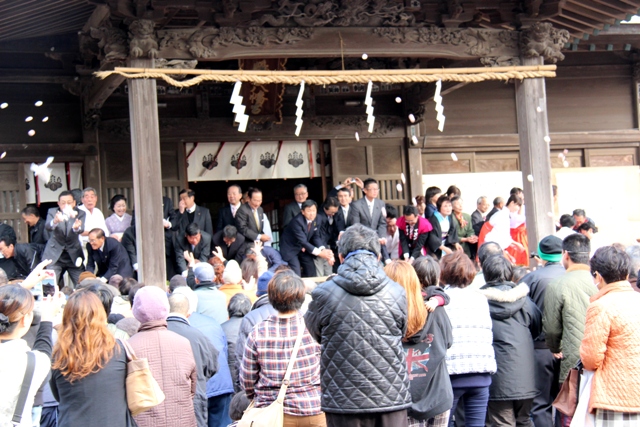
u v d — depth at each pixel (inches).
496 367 262.4
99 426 193.9
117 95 605.3
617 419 212.1
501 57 492.1
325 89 652.7
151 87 433.1
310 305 212.5
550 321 276.2
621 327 213.3
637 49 690.2
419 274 253.4
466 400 262.7
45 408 263.9
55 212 468.1
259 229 513.0
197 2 447.8
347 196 513.3
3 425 188.9
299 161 651.5
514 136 679.1
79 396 195.3
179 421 225.8
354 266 208.7
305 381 225.9
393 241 519.8
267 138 637.9
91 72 561.3
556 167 690.2
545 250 316.5
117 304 319.9
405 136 664.4
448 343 242.8
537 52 491.5
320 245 503.5
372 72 449.1
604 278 221.9
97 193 593.0
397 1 481.4
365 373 202.5
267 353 225.1
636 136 699.4
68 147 586.6
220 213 528.1
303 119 644.1
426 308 237.6
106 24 453.4
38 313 258.5
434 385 237.6
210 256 498.3
